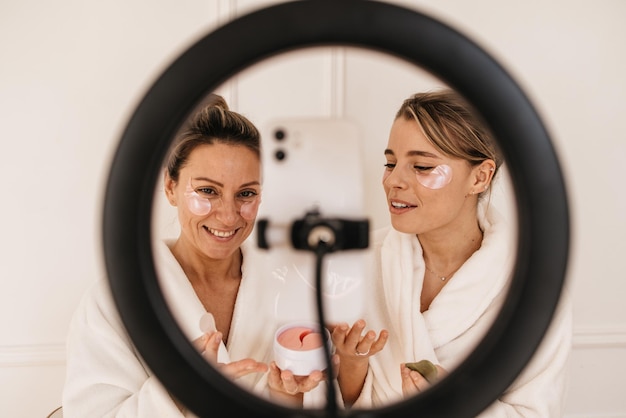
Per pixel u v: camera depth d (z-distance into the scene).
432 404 0.24
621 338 1.06
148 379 0.64
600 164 0.99
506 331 0.24
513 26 0.93
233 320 0.70
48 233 0.95
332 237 0.26
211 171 0.62
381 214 0.89
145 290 0.23
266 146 0.28
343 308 0.31
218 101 0.65
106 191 0.23
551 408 0.66
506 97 0.22
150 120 0.22
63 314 0.98
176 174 0.64
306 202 0.28
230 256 0.70
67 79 0.90
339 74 0.88
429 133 0.65
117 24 0.89
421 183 0.67
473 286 0.71
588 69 0.95
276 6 0.22
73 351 0.69
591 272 1.03
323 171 0.28
